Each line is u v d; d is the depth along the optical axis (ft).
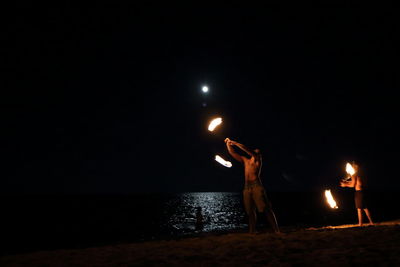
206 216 115.24
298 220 78.59
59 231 75.77
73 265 12.60
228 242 16.03
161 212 153.48
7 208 206.69
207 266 11.20
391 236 14.64
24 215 140.36
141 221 102.22
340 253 11.66
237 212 141.69
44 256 14.88
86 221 105.40
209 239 17.74
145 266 11.76
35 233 71.92
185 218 114.52
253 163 19.90
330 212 114.01
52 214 145.38
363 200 27.40
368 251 11.66
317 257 11.34
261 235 17.84
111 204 267.39
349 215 90.74
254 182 19.58
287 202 246.68
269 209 19.26
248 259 11.89
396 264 9.55
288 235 17.12
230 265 11.14
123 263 12.47
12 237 64.85
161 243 17.49
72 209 191.21
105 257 13.97
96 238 60.39
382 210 106.11
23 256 15.03
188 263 11.82
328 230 18.79
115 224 92.43
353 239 14.48
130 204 264.31
